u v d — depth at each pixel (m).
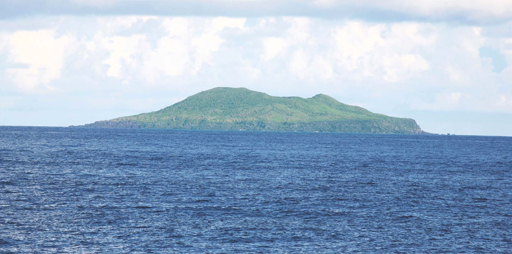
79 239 58.31
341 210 77.38
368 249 57.38
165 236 60.28
